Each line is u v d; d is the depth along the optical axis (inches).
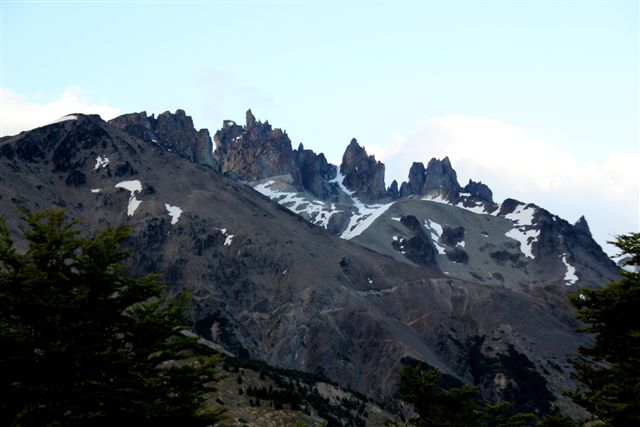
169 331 2640.3
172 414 2442.2
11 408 2338.8
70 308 2421.3
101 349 2465.6
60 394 2372.0
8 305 2407.7
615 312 3024.1
